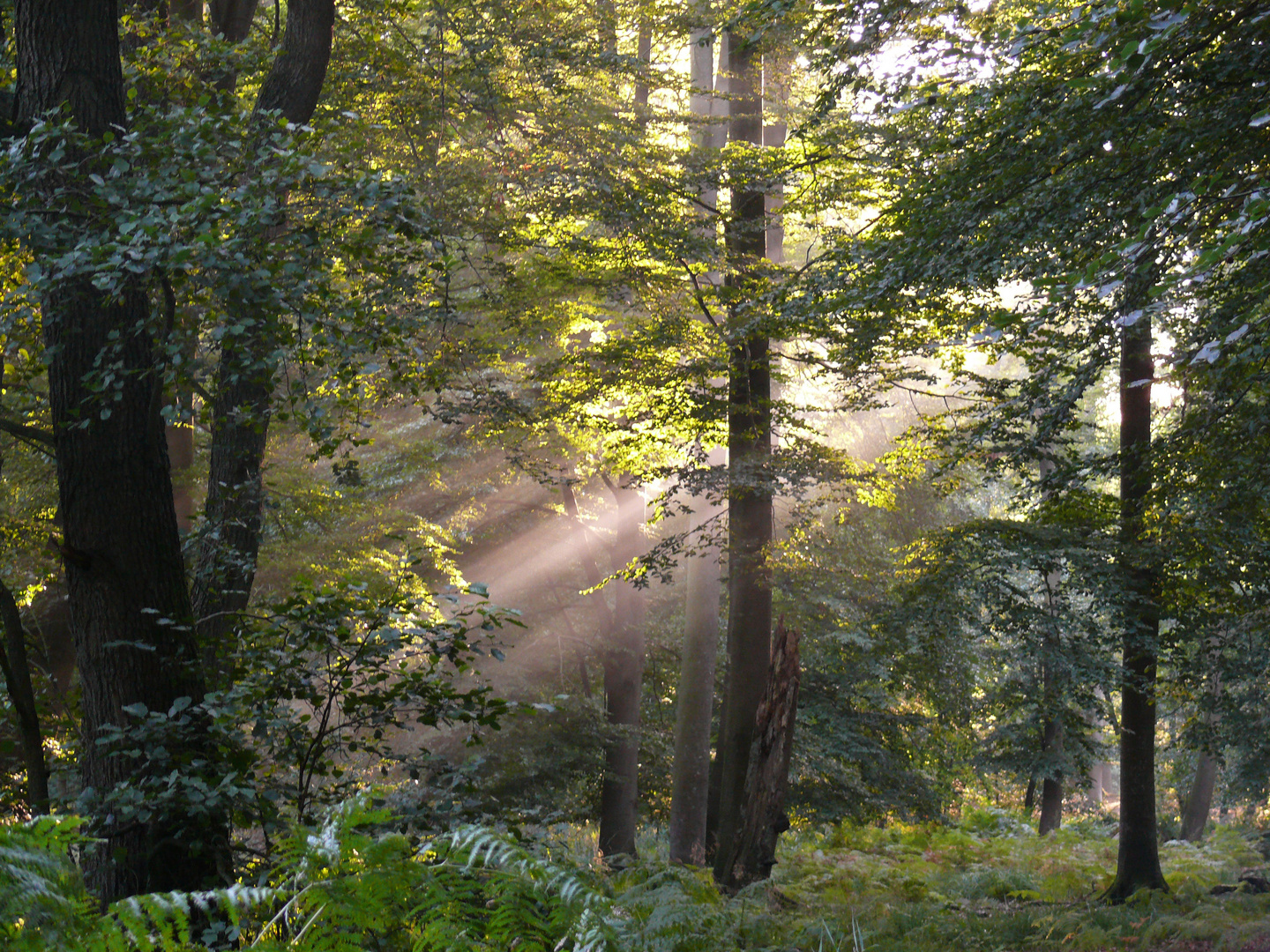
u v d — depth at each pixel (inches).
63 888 71.9
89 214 211.8
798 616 780.0
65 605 478.9
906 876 550.6
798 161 458.0
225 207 193.8
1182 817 1000.9
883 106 310.3
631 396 506.9
